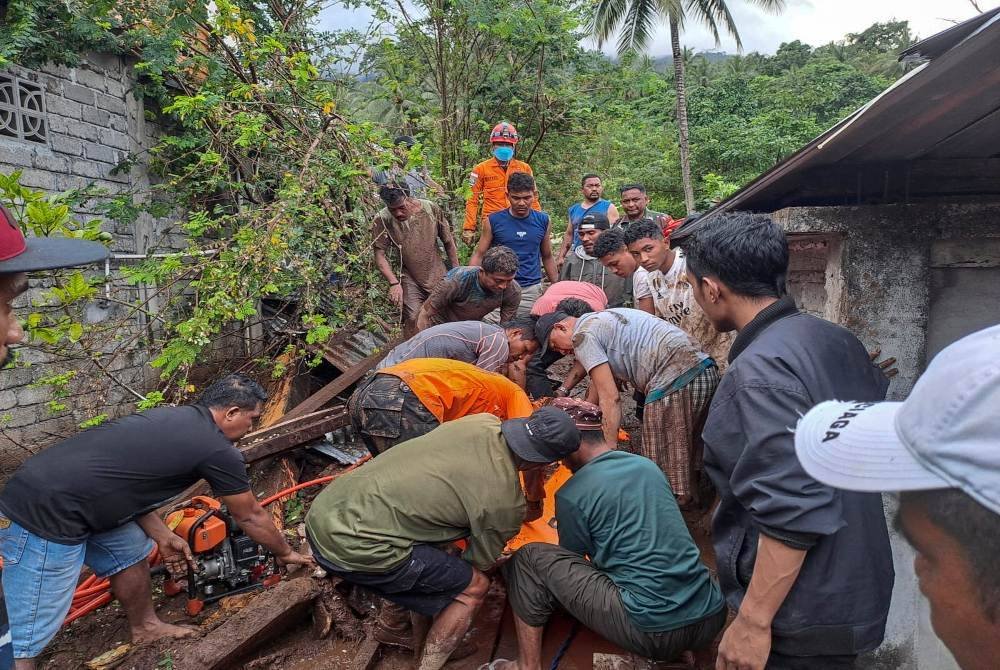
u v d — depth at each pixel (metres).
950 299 2.65
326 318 5.32
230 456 2.80
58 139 6.27
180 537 3.03
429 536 2.46
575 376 3.99
